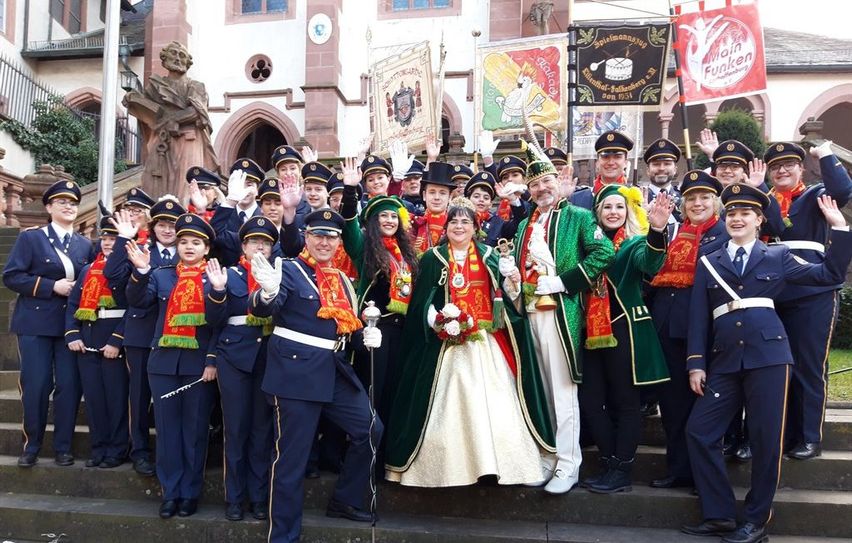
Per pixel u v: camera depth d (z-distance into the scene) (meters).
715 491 4.76
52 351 5.99
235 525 5.06
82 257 6.22
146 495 5.61
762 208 4.88
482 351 5.05
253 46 20.91
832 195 5.14
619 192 5.35
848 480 5.18
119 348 5.77
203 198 6.07
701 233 5.30
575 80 7.80
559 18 18.88
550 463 5.13
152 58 20.28
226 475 5.16
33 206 10.46
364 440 4.98
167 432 5.24
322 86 19.69
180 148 10.42
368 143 6.72
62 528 5.32
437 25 19.94
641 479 5.47
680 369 5.24
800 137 21.31
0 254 10.57
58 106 20.78
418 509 5.27
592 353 5.24
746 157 5.69
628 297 5.15
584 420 5.56
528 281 5.22
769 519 4.71
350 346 5.14
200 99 10.58
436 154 7.26
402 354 5.33
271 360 4.86
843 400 7.16
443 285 5.16
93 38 24.58
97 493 5.68
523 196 6.40
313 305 4.86
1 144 18.00
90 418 5.85
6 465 5.84
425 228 5.86
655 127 23.89
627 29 7.69
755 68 7.87
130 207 6.41
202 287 5.32
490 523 5.08
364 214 5.46
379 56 20.23
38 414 5.86
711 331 5.04
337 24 19.83
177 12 20.20
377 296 5.48
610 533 4.88
